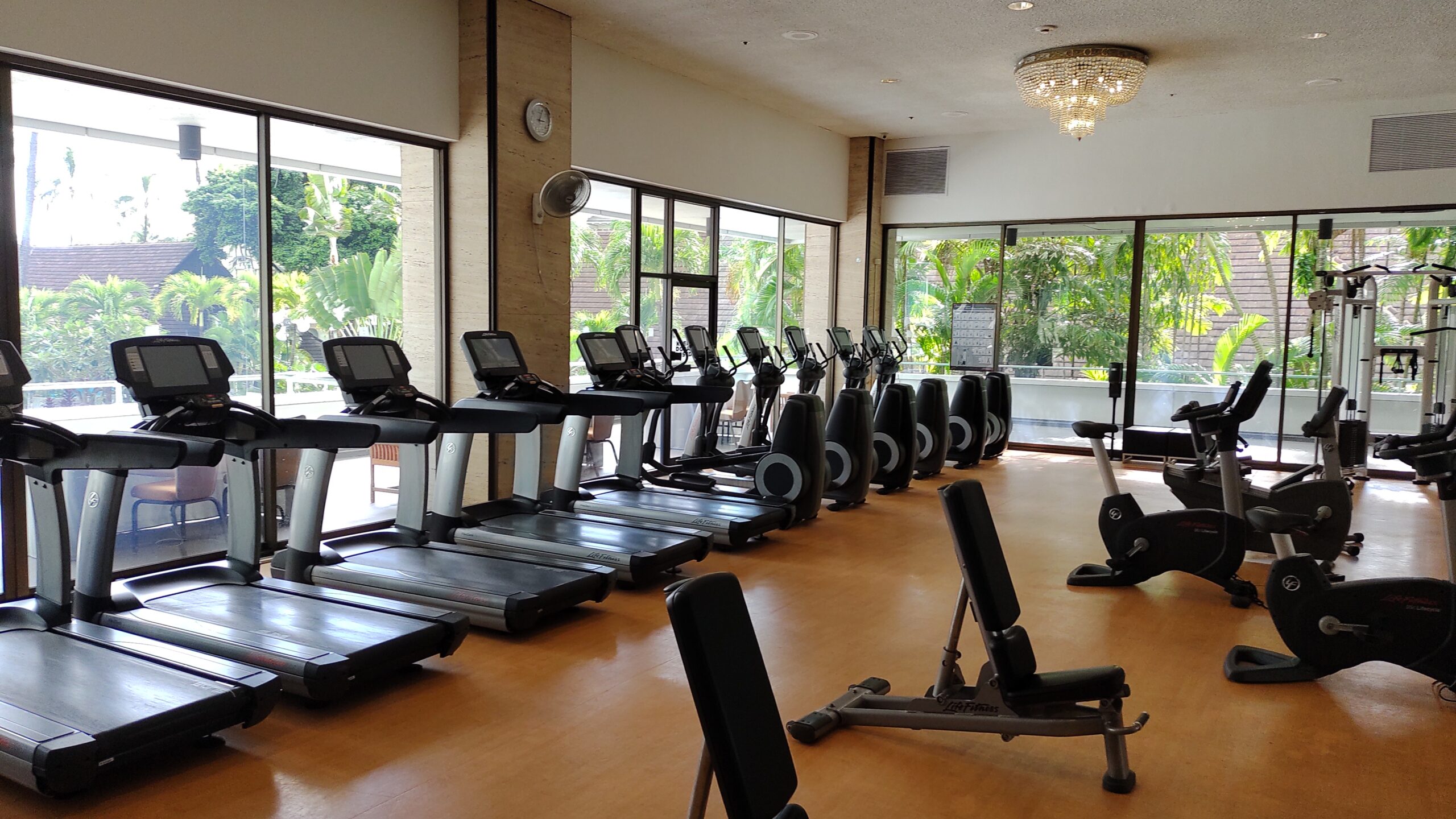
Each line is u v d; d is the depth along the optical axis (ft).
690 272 28.91
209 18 15.88
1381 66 25.12
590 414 19.29
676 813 8.79
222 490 17.48
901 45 23.91
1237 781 9.66
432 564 15.44
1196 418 15.89
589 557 16.34
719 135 28.84
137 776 9.39
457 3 20.54
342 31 18.13
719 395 22.97
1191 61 24.94
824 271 36.60
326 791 9.15
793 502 20.89
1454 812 9.09
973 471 30.01
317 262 18.74
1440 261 29.17
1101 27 22.20
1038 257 34.88
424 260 21.03
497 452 21.86
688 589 5.45
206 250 16.81
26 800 8.86
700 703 5.34
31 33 13.67
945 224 35.91
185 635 11.66
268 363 17.80
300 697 11.42
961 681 10.68
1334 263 30.48
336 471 19.84
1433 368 26.96
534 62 21.39
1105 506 16.99
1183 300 32.76
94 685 9.81
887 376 31.96
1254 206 30.96
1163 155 32.14
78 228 15.06
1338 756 10.26
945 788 9.39
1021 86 25.96
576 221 24.56
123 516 15.94
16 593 14.58
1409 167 28.81
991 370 35.65
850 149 36.47
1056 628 14.52
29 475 11.73
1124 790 9.33
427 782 9.34
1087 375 34.42
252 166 17.35
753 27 22.59
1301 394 31.27
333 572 15.05
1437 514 24.13
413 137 20.22
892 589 16.47
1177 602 16.02
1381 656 11.80
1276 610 12.30
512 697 11.53
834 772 9.68
